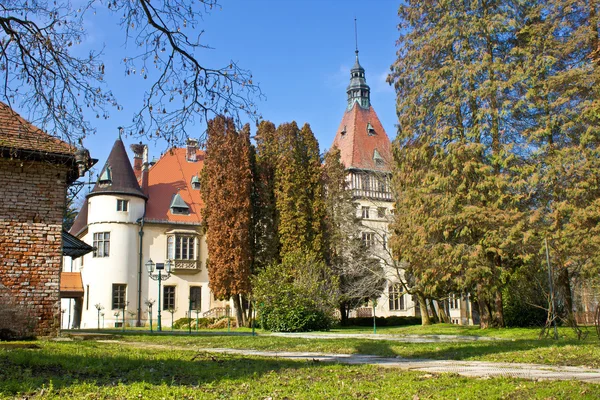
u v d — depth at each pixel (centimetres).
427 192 2483
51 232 1434
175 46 966
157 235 3903
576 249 2166
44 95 948
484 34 2497
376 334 2262
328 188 3756
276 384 700
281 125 3659
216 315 3916
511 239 2203
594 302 2923
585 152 2233
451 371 837
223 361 957
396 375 781
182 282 3906
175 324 3647
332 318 2845
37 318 1395
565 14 2419
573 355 1035
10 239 1391
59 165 1448
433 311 3400
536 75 2358
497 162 2359
